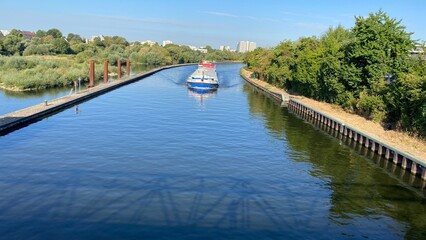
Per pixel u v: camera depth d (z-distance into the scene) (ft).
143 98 157.69
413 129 87.10
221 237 40.86
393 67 112.37
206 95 181.37
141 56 448.24
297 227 44.52
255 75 304.09
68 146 75.51
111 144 78.07
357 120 110.73
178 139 84.99
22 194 50.26
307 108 133.69
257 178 61.46
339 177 65.21
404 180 65.31
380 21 115.55
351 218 48.14
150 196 51.24
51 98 156.66
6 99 150.30
